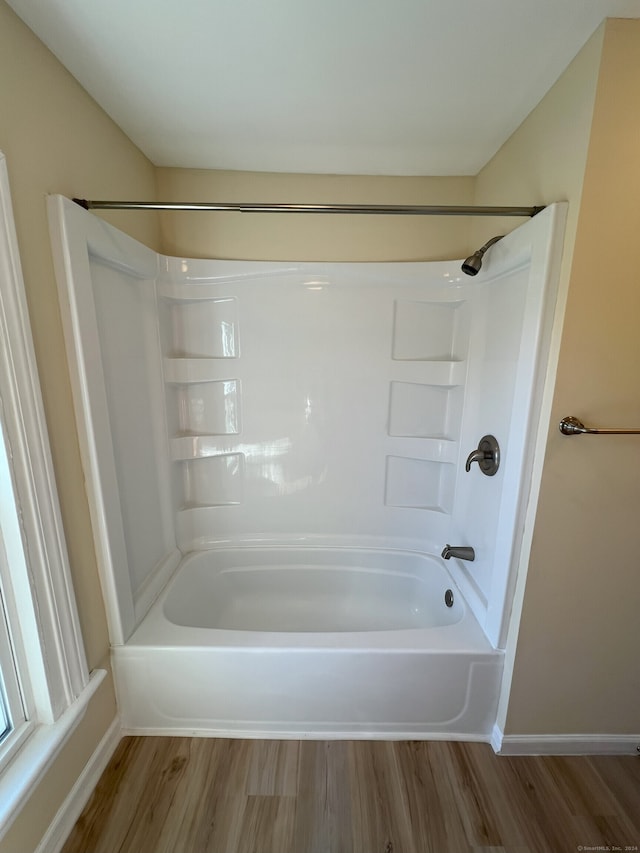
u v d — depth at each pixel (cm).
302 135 150
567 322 111
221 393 198
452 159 167
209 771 135
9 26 93
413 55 109
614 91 99
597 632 132
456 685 142
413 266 186
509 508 132
